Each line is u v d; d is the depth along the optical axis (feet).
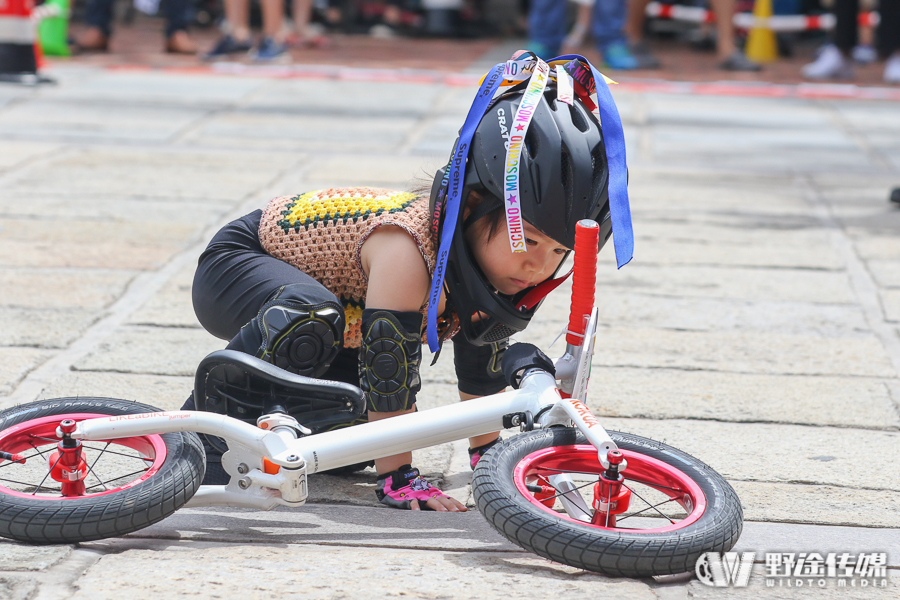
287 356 12.55
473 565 11.27
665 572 10.74
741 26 70.18
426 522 12.92
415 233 12.91
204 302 14.38
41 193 30.12
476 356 14.75
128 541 11.84
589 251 11.72
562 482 12.39
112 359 18.39
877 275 25.26
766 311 22.48
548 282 13.32
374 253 13.16
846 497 14.07
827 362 19.58
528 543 10.86
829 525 13.20
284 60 58.75
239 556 11.30
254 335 12.64
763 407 17.33
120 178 32.30
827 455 15.52
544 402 12.05
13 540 11.19
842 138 42.47
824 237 28.55
